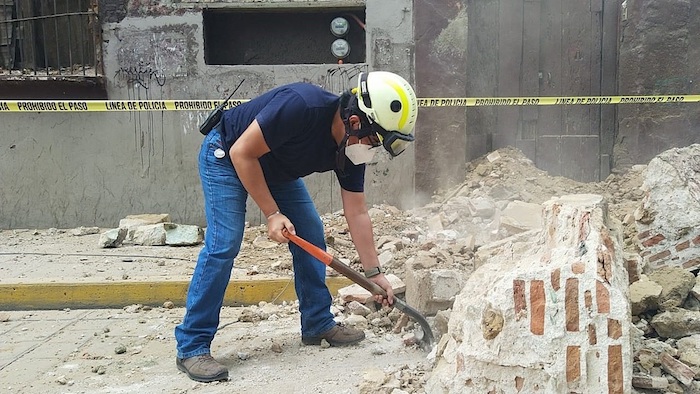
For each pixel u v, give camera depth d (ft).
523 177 25.38
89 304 17.22
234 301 16.94
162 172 25.25
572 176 27.48
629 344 8.40
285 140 11.35
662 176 14.78
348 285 17.16
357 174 12.35
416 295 14.08
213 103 24.18
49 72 26.17
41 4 28.07
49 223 25.48
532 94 27.12
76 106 23.04
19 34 27.66
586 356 8.43
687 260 14.61
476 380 8.89
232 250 12.14
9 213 25.41
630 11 26.55
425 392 9.98
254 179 11.40
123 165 25.21
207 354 12.17
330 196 25.40
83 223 25.46
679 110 26.55
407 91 10.80
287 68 24.90
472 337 9.02
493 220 22.09
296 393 11.03
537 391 8.59
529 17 26.89
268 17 26.86
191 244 22.54
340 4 24.98
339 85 24.98
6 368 12.85
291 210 13.03
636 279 12.64
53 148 25.13
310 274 13.26
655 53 26.55
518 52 26.94
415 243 20.39
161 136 25.11
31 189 25.32
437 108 25.25
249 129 11.22
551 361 8.48
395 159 25.34
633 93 26.73
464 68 25.14
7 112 24.91
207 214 12.31
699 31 26.50
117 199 25.38
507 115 27.09
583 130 27.30
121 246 22.49
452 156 25.44
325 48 27.04
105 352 13.66
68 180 25.29
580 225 9.22
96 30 24.88
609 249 9.03
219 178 12.22
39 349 13.96
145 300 17.24
